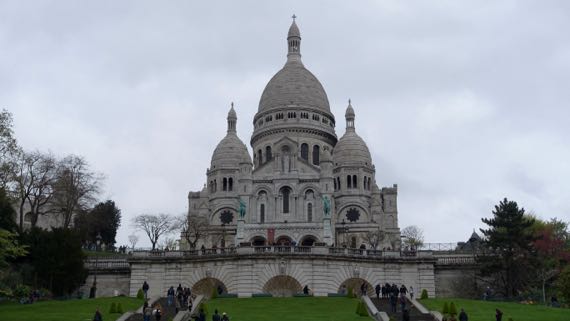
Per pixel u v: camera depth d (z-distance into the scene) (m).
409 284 89.62
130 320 61.19
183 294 73.38
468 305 70.12
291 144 147.88
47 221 125.00
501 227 90.50
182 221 139.88
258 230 136.62
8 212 87.12
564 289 73.75
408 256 90.94
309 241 136.12
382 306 70.00
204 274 87.88
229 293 85.25
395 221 162.25
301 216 143.00
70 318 60.22
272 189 145.00
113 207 147.62
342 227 145.25
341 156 160.75
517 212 90.31
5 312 64.81
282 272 85.06
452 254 102.75
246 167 145.75
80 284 89.75
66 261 87.38
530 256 87.94
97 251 112.00
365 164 160.12
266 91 178.50
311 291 84.56
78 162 109.06
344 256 87.06
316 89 177.25
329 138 173.00
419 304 69.62
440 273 92.94
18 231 88.94
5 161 82.69
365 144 164.75
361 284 88.12
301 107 171.50
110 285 93.94
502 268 87.94
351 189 157.25
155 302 75.75
